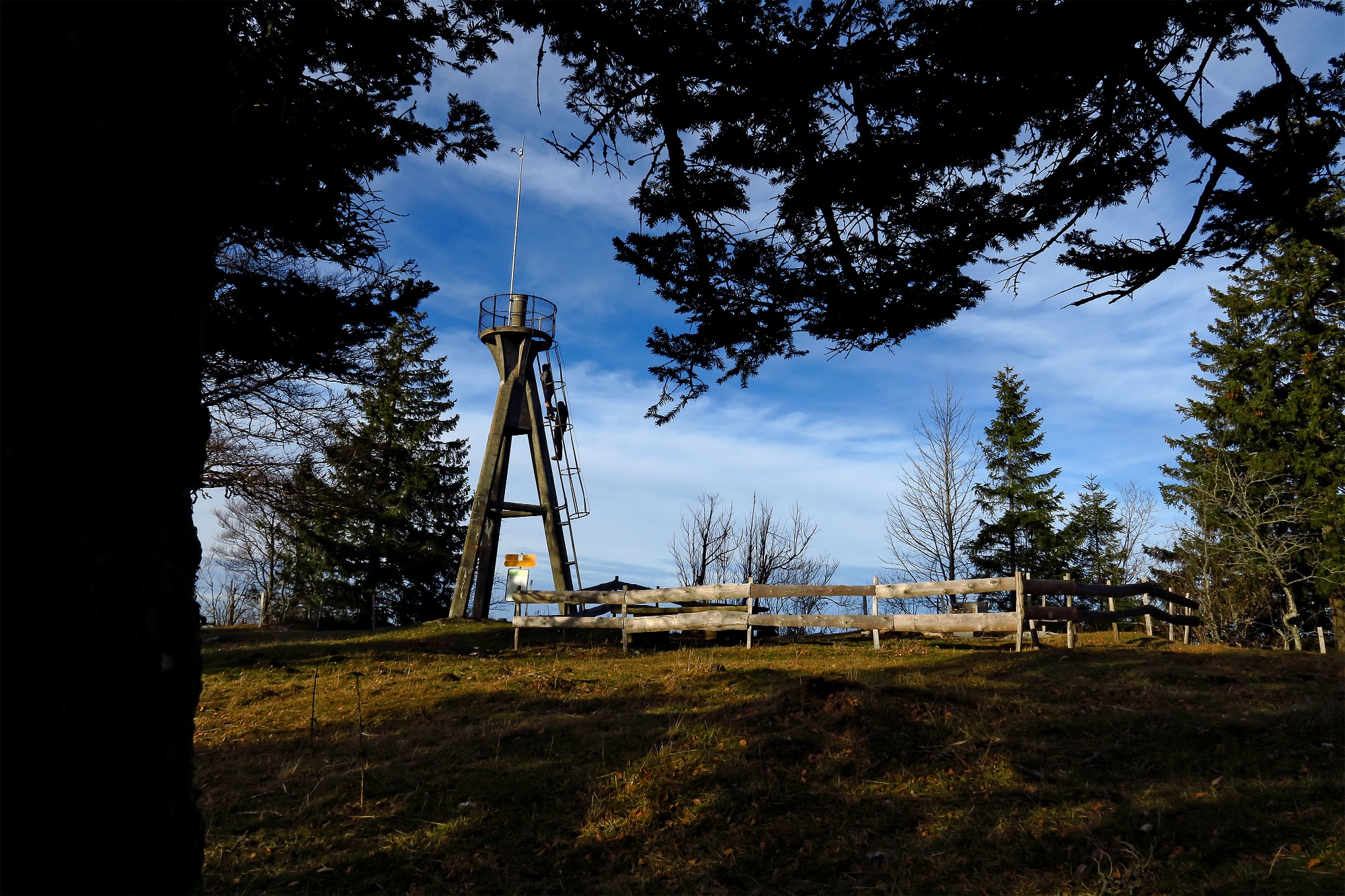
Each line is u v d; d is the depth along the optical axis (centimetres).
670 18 630
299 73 793
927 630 1345
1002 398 3784
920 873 564
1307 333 2812
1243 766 698
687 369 882
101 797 173
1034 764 729
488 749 823
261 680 1341
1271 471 2742
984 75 643
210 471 1919
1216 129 670
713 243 789
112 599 181
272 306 1209
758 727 815
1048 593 1316
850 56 643
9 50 170
